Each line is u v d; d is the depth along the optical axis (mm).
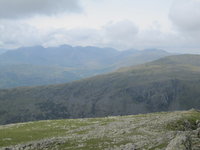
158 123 55094
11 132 55594
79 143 40875
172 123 54344
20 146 40156
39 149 38281
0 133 54281
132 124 57312
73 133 52344
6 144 43219
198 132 36875
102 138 44094
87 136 46719
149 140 39875
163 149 32750
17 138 48312
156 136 42875
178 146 27234
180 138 29188
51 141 42438
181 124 54531
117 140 41812
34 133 53875
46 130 58031
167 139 39062
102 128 56000
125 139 42219
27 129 60688
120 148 36281
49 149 37938
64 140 43281
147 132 47344
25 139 47219
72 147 38562
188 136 30828
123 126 55844
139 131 48719
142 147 35844
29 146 40125
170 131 46562
